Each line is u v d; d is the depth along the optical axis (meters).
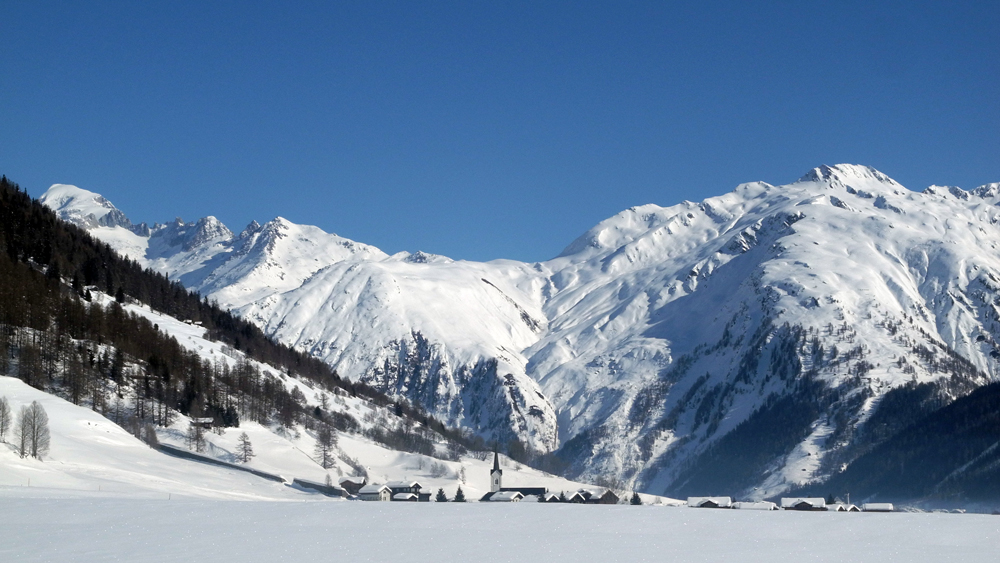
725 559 80.50
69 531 94.38
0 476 138.38
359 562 79.38
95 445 185.62
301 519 103.75
